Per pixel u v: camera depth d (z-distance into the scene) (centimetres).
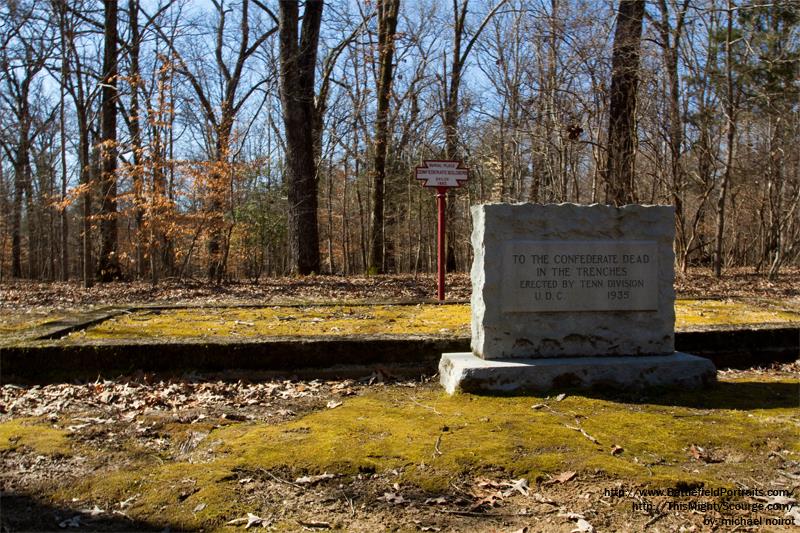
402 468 372
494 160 2330
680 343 658
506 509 324
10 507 330
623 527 306
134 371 599
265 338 626
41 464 388
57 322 759
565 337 557
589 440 414
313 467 373
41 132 3269
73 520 314
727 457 394
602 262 560
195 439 434
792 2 1428
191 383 585
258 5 2292
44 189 3319
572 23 1766
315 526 306
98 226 1847
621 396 523
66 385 576
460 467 371
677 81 1681
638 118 1719
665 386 542
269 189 2269
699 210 1764
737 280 1511
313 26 1738
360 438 423
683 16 1605
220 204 1505
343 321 787
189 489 346
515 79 2202
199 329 729
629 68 1600
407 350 623
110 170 1761
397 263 2970
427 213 2912
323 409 509
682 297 1045
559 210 554
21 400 530
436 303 962
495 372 526
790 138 1947
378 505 329
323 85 2336
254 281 1548
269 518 315
